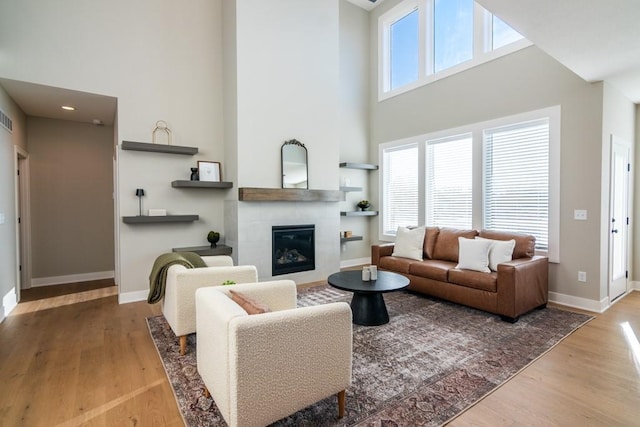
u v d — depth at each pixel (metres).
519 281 3.24
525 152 4.19
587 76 3.40
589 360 2.44
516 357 2.48
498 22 4.49
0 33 3.33
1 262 3.39
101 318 3.38
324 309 1.69
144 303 3.91
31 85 3.53
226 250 4.31
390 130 6.10
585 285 3.66
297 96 4.79
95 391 2.04
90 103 4.13
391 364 2.38
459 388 2.06
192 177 4.32
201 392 2.01
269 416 1.52
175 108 4.34
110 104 4.18
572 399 1.96
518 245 3.81
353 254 6.40
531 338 2.84
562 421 1.76
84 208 5.07
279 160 4.61
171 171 4.30
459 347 2.66
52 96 3.86
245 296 1.99
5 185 3.59
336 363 1.72
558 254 3.86
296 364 1.58
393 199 6.18
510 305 3.21
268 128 4.50
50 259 4.83
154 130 4.20
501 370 2.29
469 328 3.08
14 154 3.95
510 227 4.34
